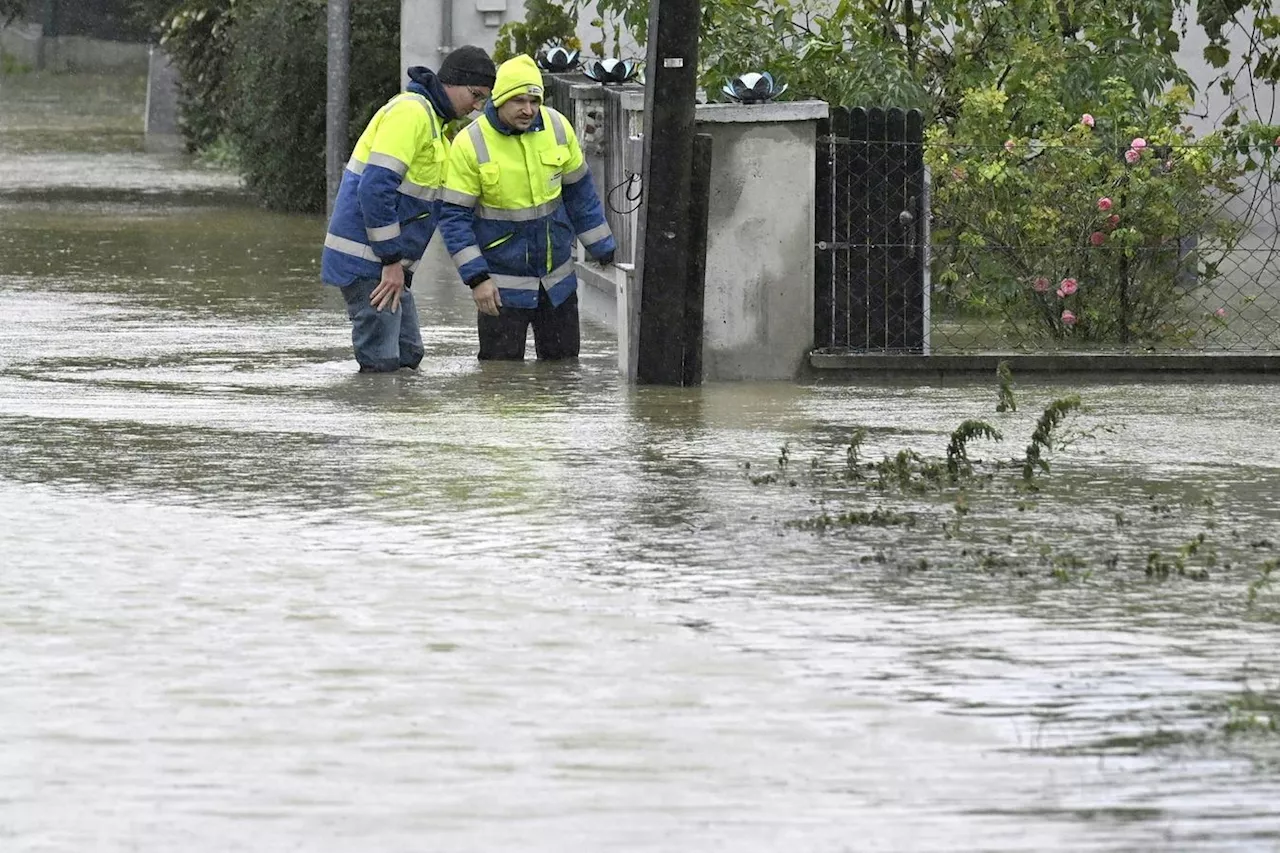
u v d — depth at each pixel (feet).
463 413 90.27
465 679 49.52
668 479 74.49
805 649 52.13
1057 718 46.60
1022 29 129.70
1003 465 77.71
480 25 197.26
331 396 95.55
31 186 235.20
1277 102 155.84
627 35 177.68
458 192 107.45
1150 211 109.91
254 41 217.15
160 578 59.52
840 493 72.33
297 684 49.11
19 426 86.12
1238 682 49.42
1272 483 74.43
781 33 135.23
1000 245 111.14
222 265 159.02
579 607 56.24
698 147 99.04
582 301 136.36
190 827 39.86
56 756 43.98
